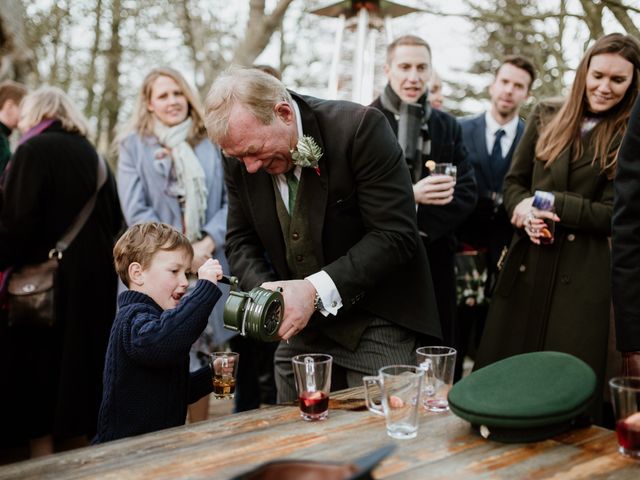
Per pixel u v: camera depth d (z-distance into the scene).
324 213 2.12
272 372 3.98
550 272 2.75
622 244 1.98
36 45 8.44
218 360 1.95
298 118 2.09
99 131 10.10
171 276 2.18
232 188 2.36
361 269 2.02
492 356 2.83
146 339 1.92
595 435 1.52
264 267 2.34
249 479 1.05
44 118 3.13
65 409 3.03
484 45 8.09
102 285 3.21
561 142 2.78
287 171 2.14
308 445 1.48
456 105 8.22
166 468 1.37
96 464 1.40
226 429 1.59
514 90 3.67
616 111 2.73
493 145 3.72
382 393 1.54
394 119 3.24
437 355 1.73
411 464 1.37
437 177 2.85
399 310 2.20
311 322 2.23
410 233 2.09
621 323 1.98
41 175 2.97
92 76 9.50
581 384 1.54
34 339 3.09
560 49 5.55
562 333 2.68
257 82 1.92
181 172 3.36
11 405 3.07
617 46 2.62
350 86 3.88
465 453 1.43
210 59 8.33
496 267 3.54
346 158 2.07
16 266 3.05
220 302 3.41
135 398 1.99
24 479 1.33
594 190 2.72
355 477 0.95
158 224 2.22
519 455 1.41
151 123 3.45
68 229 3.10
